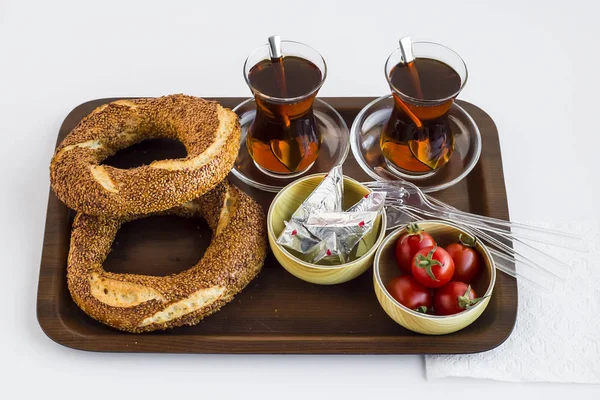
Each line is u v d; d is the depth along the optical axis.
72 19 0.97
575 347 0.72
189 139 0.76
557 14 0.97
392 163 0.80
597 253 0.77
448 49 0.76
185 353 0.70
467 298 0.67
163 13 0.98
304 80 0.75
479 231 0.76
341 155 0.81
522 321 0.73
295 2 0.99
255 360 0.73
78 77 0.91
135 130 0.79
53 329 0.70
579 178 0.83
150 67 0.92
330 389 0.71
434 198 0.79
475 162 0.79
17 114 0.88
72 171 0.74
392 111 0.78
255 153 0.79
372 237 0.74
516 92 0.90
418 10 0.98
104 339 0.70
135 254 0.76
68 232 0.76
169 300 0.70
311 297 0.73
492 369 0.71
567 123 0.88
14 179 0.82
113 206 0.72
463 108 0.84
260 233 0.74
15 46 0.94
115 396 0.71
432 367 0.71
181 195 0.73
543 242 0.75
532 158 0.85
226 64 0.93
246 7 0.98
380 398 0.71
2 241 0.78
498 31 0.96
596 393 0.71
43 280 0.73
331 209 0.72
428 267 0.68
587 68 0.92
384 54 0.94
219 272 0.71
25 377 0.72
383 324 0.72
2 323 0.74
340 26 0.96
